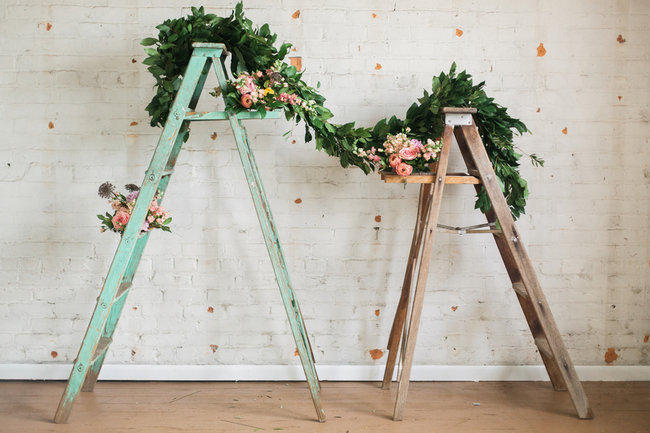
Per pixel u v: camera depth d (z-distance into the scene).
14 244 2.93
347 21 2.93
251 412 2.56
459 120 2.52
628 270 3.00
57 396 2.72
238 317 2.98
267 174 2.96
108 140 2.93
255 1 2.91
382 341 3.01
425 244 2.51
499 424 2.44
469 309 3.01
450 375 3.00
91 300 2.95
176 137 2.55
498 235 2.71
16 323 2.94
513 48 2.95
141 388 2.86
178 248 2.96
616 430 2.38
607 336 3.01
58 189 2.93
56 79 2.90
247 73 2.41
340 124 2.94
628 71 2.96
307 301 2.99
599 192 2.99
